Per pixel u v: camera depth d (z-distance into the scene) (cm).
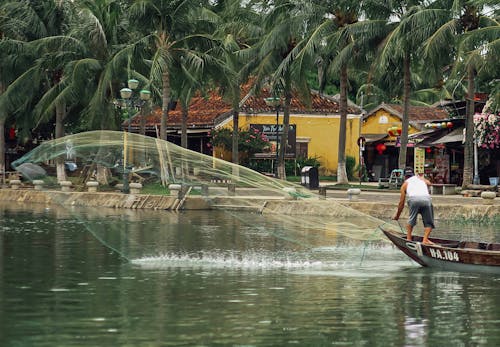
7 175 5762
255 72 5275
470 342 1326
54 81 5622
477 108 5375
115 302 1622
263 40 5097
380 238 2338
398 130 6600
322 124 6800
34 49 5181
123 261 2183
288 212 3031
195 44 4644
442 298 1692
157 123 6762
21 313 1517
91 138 2366
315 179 4325
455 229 3209
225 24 5294
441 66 4609
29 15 5134
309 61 4856
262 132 6531
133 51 4581
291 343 1309
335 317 1499
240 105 6538
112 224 3033
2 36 5378
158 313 1520
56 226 3122
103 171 4209
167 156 2394
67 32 5262
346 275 1992
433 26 4450
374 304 1620
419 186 2141
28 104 5647
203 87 5456
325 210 2914
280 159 5384
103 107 4850
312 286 1819
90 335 1352
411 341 1329
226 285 1827
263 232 2894
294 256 2294
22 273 1975
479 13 4550
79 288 1778
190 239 2691
